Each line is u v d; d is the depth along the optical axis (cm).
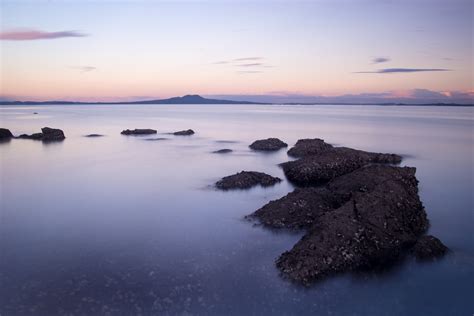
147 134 7981
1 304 1496
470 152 5356
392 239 1861
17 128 9388
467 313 1460
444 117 16050
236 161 4609
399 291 1584
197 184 3394
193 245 2028
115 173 3972
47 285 1639
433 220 2417
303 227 2167
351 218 1888
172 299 1530
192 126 10594
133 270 1766
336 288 1590
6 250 2009
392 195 2102
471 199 2923
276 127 10188
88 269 1783
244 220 2358
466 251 1936
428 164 4419
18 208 2756
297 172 3519
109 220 2466
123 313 1444
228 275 1698
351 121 12975
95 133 8256
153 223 2391
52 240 2142
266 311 1458
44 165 4481
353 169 3688
